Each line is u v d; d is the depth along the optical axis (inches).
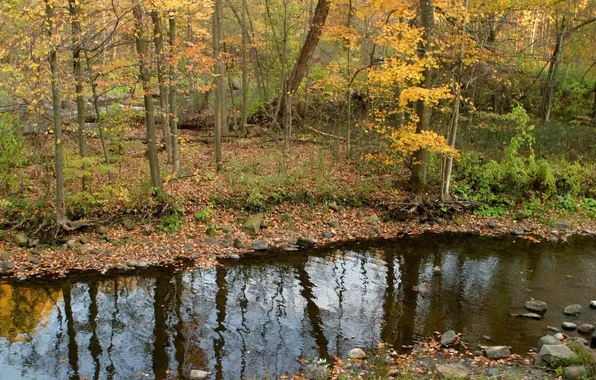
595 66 1101.1
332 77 685.3
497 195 634.2
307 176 644.7
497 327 342.0
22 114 543.2
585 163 682.2
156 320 353.7
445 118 744.3
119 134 682.8
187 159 709.9
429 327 343.3
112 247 486.6
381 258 487.2
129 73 535.8
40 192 547.2
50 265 447.8
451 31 574.6
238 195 583.5
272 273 445.4
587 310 369.7
